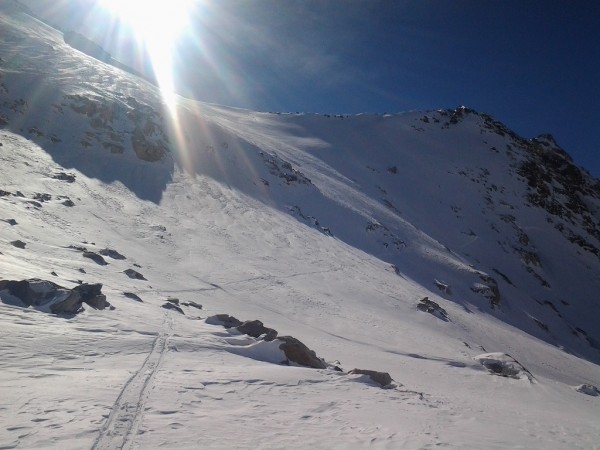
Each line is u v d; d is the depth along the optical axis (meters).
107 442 5.71
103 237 30.19
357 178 87.38
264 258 39.06
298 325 26.42
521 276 81.00
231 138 63.75
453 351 29.52
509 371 27.36
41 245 22.47
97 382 8.03
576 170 133.75
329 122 120.06
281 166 65.25
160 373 9.45
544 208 108.56
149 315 15.41
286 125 112.19
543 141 141.00
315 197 62.94
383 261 53.56
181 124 57.94
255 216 47.69
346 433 7.80
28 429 5.70
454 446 7.97
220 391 9.06
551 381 28.50
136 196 40.56
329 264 43.31
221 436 6.58
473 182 107.94
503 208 102.00
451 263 62.06
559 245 96.44
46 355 9.14
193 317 18.25
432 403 12.67
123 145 46.78
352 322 30.11
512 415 13.64
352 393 11.49
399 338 29.14
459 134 129.12
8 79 47.16
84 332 11.41
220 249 37.41
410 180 99.19
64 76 53.56
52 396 6.95
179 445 5.98
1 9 71.56
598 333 74.69
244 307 27.02
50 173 36.47
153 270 28.39
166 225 37.81
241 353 13.76
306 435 7.33
